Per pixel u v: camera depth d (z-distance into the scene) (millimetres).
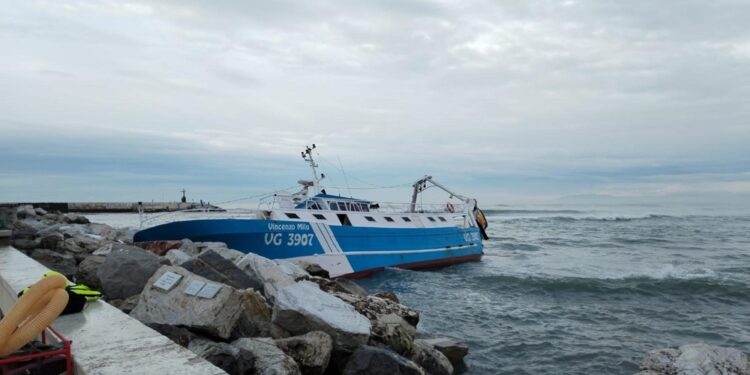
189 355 4512
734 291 20125
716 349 10117
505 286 21562
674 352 10250
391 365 7562
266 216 20938
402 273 23906
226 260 10477
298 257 20250
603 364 11742
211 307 6820
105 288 8859
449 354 11336
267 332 8102
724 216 89938
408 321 11117
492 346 13000
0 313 8383
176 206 79625
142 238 19156
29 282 7875
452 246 27828
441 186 30531
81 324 5484
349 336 7977
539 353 12500
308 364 7293
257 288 10281
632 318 16250
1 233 13617
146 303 7203
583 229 59594
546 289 20906
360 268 22266
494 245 40625
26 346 4590
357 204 24000
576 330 14695
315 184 23328
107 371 4078
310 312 8039
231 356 5859
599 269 26953
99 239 17938
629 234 51469
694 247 38812
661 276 23969
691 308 17828
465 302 18547
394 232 24188
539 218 84125
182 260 12141
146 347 4707
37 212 37719
